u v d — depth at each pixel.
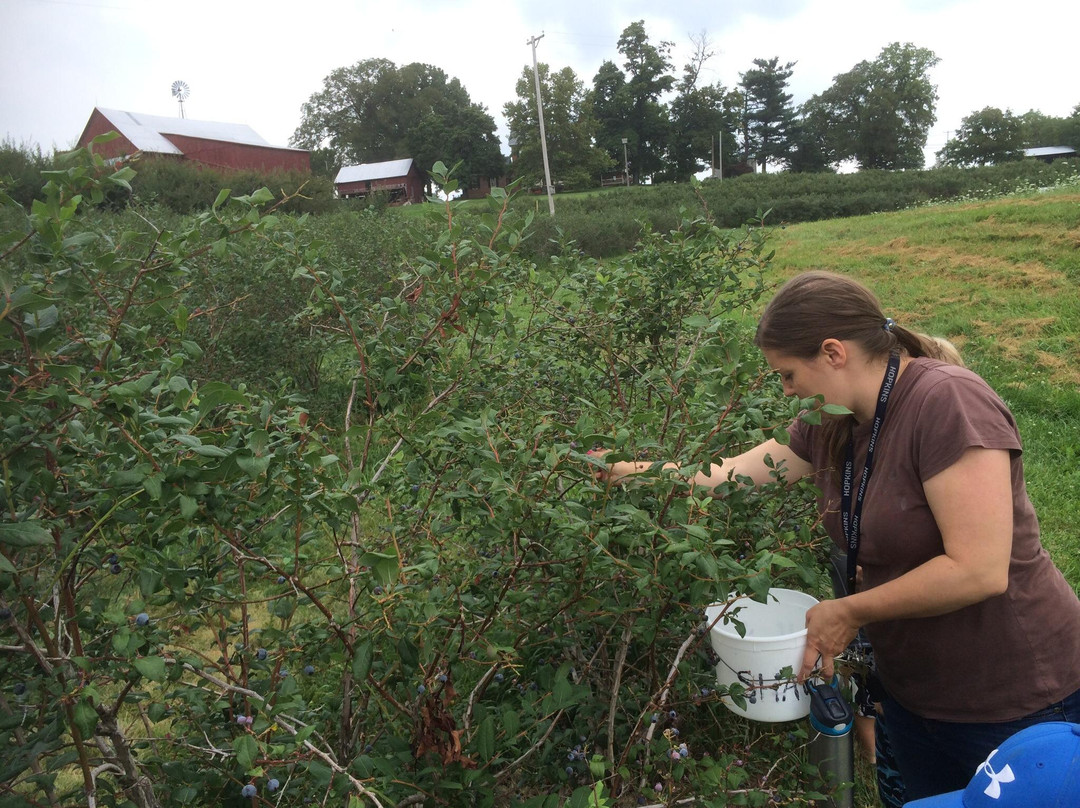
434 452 2.08
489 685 1.95
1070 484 4.76
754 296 3.28
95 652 1.53
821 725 1.83
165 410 1.35
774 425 1.60
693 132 79.38
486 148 75.88
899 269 12.52
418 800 1.66
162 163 23.53
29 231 1.32
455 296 2.13
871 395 1.67
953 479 1.50
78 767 1.80
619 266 3.20
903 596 1.54
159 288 1.71
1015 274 10.88
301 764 1.62
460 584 1.68
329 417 5.48
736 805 1.78
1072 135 97.75
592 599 1.63
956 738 1.72
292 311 5.80
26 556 1.50
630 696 2.07
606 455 1.49
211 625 1.82
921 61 78.31
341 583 2.07
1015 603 1.60
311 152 80.88
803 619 2.18
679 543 1.38
